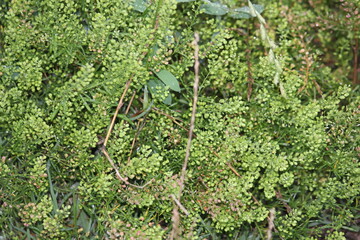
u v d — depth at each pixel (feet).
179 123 6.73
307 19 8.19
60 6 6.44
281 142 7.04
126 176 6.27
